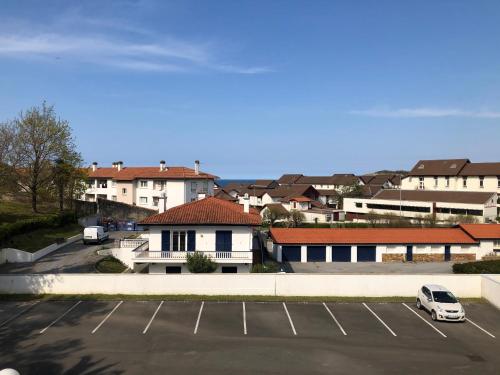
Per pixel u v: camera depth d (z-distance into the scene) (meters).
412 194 92.19
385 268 47.84
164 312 29.80
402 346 24.52
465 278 34.47
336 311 30.58
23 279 33.56
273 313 29.92
